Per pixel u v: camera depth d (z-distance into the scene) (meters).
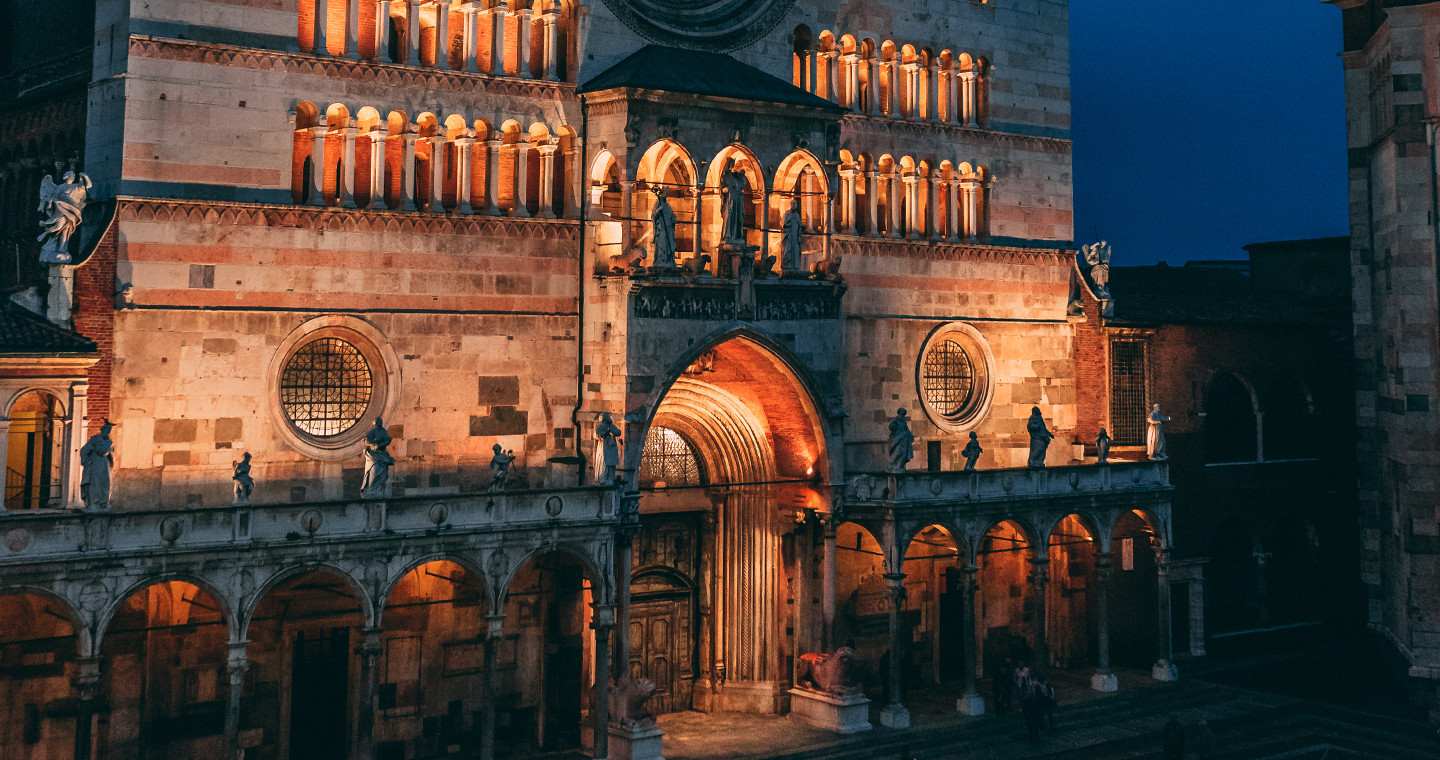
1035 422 49.56
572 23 44.19
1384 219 54.62
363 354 40.56
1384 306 54.69
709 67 45.53
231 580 34.94
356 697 40.88
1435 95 51.25
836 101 49.66
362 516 36.84
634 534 43.44
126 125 36.66
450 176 42.44
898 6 51.12
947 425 51.53
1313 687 54.34
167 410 37.03
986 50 53.34
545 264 43.22
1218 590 59.78
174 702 38.16
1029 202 54.28
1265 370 60.69
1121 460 54.91
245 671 38.06
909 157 51.12
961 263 52.06
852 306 49.19
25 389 34.47
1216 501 58.53
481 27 42.66
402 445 40.59
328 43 40.38
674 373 42.91
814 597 48.53
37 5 47.72
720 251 44.50
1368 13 57.31
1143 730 47.41
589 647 43.03
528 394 42.88
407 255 40.81
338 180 40.72
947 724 46.84
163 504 36.94
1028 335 53.81
